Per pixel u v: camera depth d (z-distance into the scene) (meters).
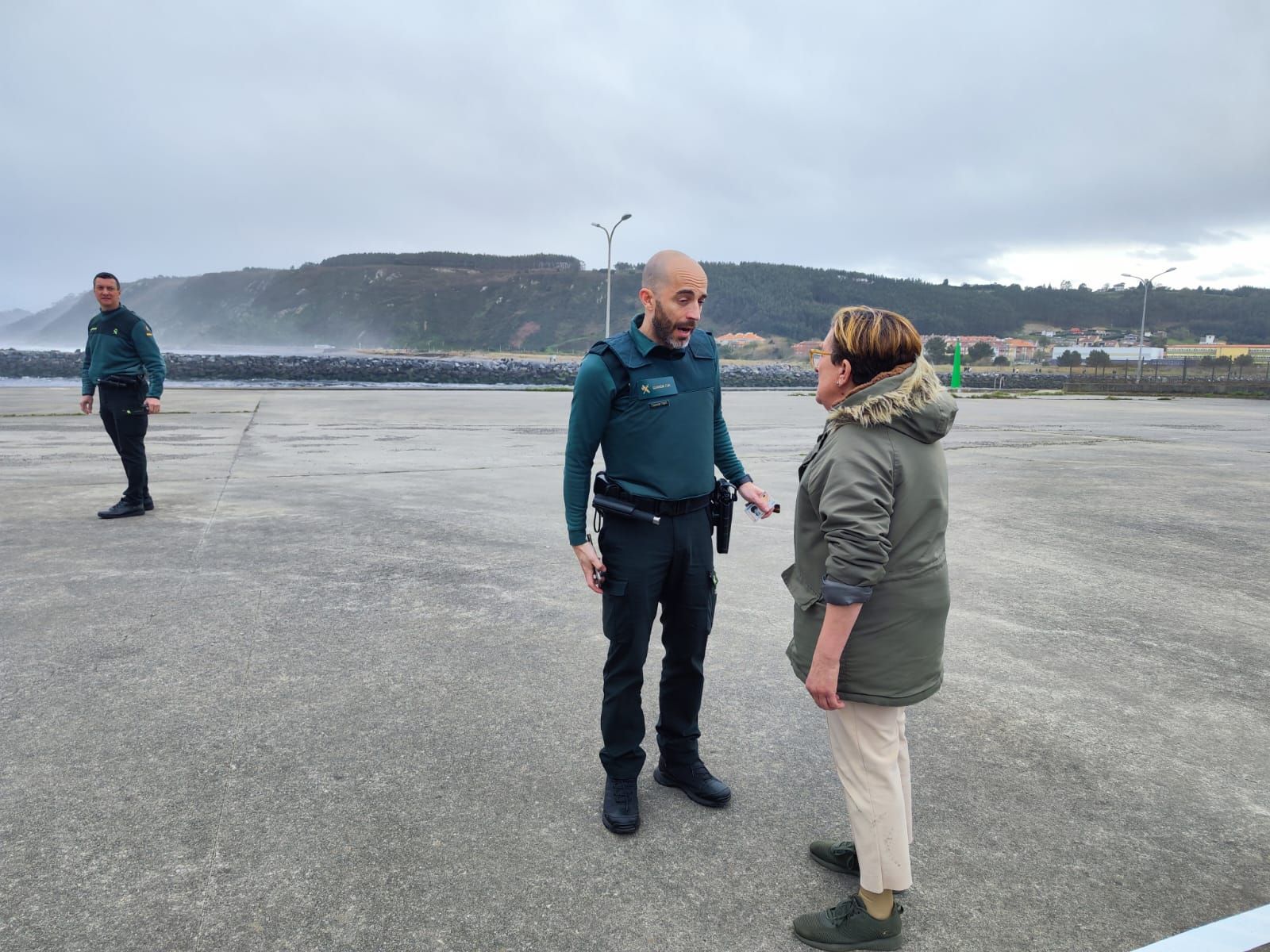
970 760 2.83
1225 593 4.85
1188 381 41.59
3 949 1.84
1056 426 16.58
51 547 5.45
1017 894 2.11
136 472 6.38
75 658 3.59
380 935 1.91
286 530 6.05
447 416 16.52
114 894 2.04
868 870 1.89
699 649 2.51
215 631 3.94
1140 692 3.43
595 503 2.39
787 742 2.97
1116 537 6.27
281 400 20.61
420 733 2.96
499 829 2.38
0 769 2.66
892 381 1.78
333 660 3.62
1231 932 1.96
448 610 4.32
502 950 1.87
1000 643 3.98
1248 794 2.64
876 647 1.84
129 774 2.64
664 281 2.26
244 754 2.78
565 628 4.08
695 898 2.09
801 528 1.97
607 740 2.42
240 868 2.16
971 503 7.62
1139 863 2.26
